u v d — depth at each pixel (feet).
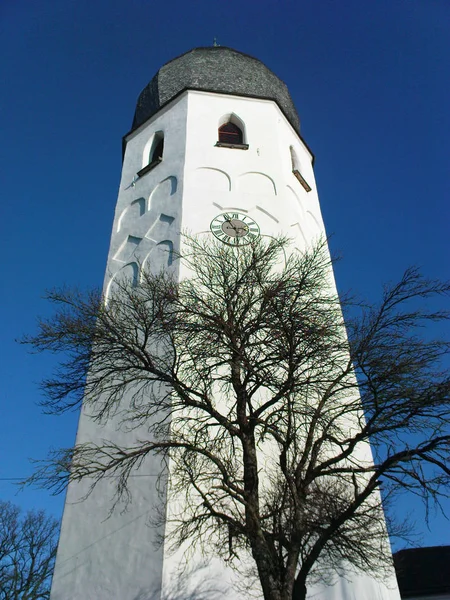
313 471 34.09
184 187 73.10
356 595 46.26
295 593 29.76
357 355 37.58
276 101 89.35
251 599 43.45
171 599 43.11
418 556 85.05
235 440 47.85
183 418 39.04
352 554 37.91
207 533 45.03
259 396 52.39
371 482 32.71
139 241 72.02
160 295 42.22
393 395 35.24
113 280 63.72
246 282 40.83
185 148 78.38
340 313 41.70
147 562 45.50
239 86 89.92
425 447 32.81
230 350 38.93
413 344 37.65
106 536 49.52
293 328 36.50
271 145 81.97
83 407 59.36
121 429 55.01
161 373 38.45
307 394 39.01
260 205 73.26
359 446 51.19
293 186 80.33
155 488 48.98
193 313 39.11
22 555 114.93
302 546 33.91
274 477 46.01
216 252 54.13
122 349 39.86
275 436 34.86
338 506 37.04
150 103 92.07
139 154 85.40
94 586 47.47
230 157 78.33
